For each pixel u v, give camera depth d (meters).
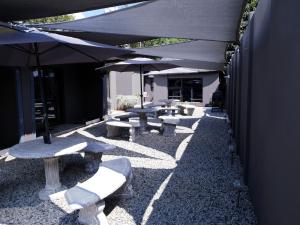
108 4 4.96
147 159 6.95
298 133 1.93
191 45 10.07
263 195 3.30
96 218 3.67
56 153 4.64
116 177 4.13
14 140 8.42
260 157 3.55
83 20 7.54
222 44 9.31
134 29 7.55
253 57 4.44
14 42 3.93
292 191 2.06
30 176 6.01
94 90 13.89
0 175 6.11
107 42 11.44
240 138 6.64
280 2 2.50
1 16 5.86
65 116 12.55
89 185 3.86
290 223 2.12
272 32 2.86
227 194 4.74
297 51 1.96
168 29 6.93
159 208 4.29
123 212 4.18
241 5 4.51
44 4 4.99
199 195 4.72
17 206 4.56
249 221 3.86
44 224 3.96
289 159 2.15
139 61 10.47
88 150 5.84
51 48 5.14
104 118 14.27
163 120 10.06
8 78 8.24
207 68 17.61
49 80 11.92
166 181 5.39
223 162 6.59
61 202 4.67
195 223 3.83
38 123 11.27
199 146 8.24
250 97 4.77
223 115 15.62
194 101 22.23
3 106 8.33
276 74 2.65
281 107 2.44
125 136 9.97
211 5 4.72
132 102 19.61
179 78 22.50
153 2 5.39
